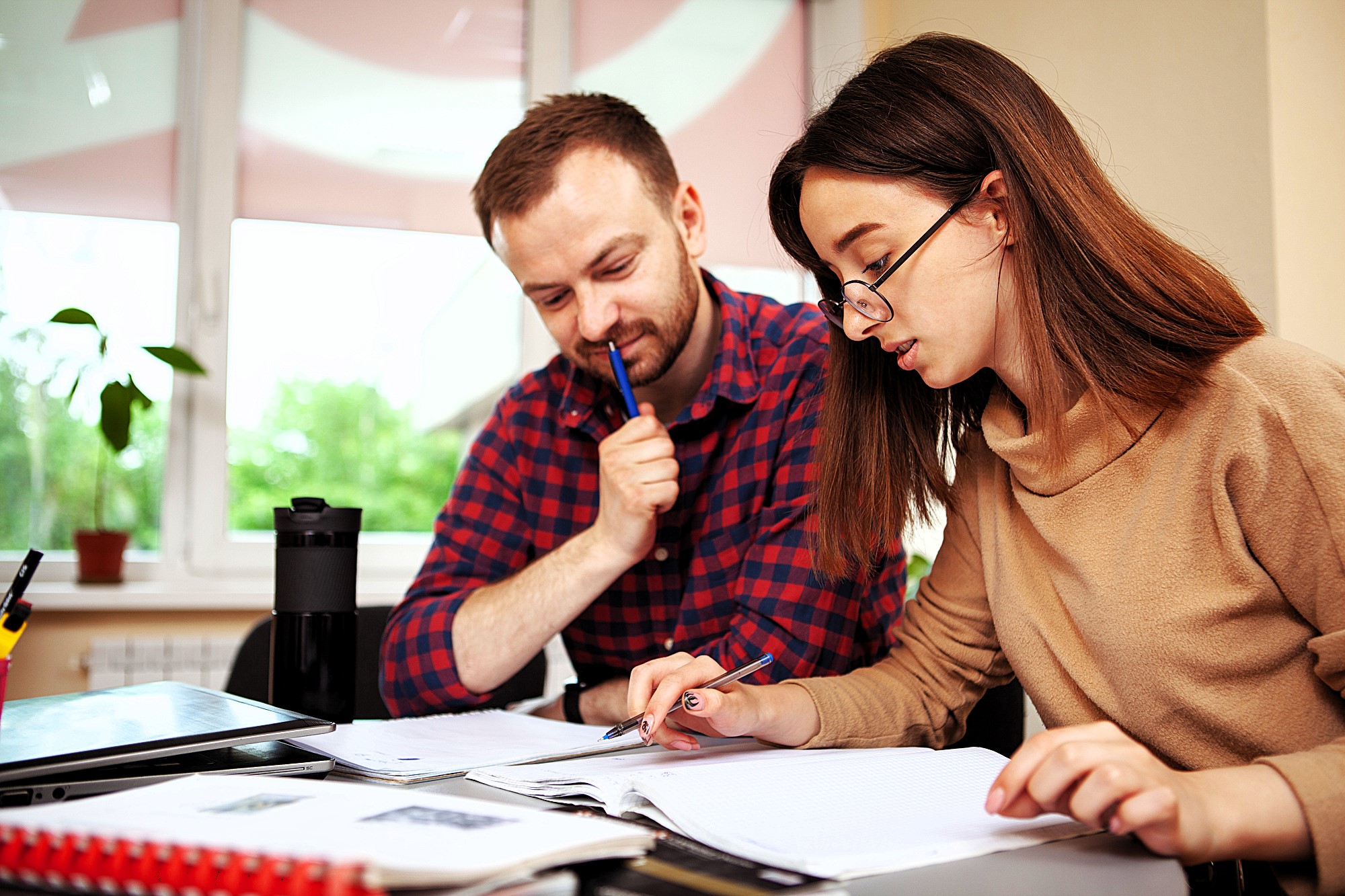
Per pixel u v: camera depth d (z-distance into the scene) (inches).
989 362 38.4
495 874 18.4
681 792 27.5
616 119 52.6
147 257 102.2
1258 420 32.5
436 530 60.1
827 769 31.8
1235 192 72.8
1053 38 91.7
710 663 38.7
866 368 43.9
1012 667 41.6
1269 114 70.6
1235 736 33.5
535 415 59.8
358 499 107.3
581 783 29.6
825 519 45.1
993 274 36.6
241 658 62.7
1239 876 31.1
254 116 105.3
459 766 33.9
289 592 43.5
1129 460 36.3
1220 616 33.4
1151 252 35.4
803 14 123.1
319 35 107.3
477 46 111.7
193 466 102.0
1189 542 34.3
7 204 99.0
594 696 53.6
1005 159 35.5
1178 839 23.6
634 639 57.2
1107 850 24.6
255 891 16.8
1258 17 71.5
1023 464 38.3
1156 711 35.1
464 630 52.1
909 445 44.2
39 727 30.9
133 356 101.4
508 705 62.9
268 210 105.3
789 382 54.4
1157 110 79.8
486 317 111.3
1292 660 33.3
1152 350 34.6
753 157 120.3
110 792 28.6
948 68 36.5
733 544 54.7
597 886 20.5
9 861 19.0
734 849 23.3
